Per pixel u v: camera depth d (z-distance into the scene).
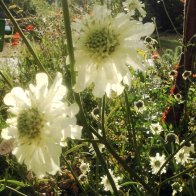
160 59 0.73
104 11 0.20
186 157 0.37
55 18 0.92
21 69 0.76
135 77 0.56
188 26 0.54
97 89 0.19
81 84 0.19
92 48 0.19
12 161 0.36
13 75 0.76
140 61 0.19
